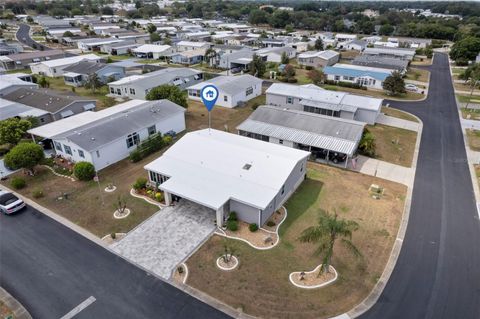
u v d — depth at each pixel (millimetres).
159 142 41719
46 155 39625
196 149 33969
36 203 30438
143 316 19328
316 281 21656
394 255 24188
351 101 53281
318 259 23641
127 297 20578
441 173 36562
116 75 75750
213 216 28312
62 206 29953
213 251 24328
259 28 185625
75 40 124250
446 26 156125
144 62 97938
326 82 76938
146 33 144375
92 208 29562
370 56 95562
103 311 19656
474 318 19406
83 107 52062
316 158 39625
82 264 23188
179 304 20078
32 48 115188
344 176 35719
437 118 54438
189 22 193625
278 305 19938
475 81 69875
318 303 20109
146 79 64500
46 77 79875
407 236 26312
